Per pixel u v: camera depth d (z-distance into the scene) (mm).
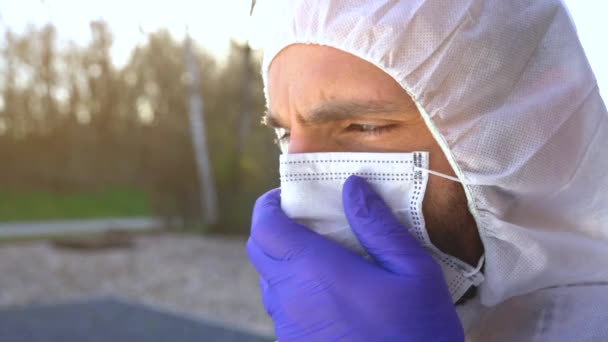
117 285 10734
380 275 1107
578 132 1229
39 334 7746
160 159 19594
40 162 28109
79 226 20562
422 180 1182
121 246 14477
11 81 27422
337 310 1104
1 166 27375
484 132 1161
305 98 1176
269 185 17688
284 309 1154
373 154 1193
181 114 21359
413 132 1188
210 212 17766
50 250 13695
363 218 1153
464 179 1176
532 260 1205
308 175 1226
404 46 1130
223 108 21297
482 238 1206
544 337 1183
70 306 9266
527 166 1181
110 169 28266
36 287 10367
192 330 8047
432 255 1225
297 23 1174
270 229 1211
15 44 26672
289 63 1206
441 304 1103
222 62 22484
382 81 1146
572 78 1230
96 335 7742
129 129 26203
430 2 1148
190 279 11148
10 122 27609
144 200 27906
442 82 1143
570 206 1245
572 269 1245
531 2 1212
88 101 27609
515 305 1249
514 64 1182
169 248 14461
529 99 1194
